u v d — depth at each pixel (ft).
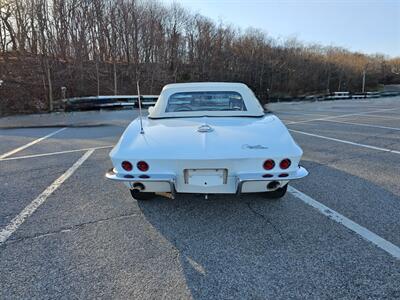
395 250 7.22
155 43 88.12
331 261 6.81
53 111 50.96
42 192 11.34
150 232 8.24
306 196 10.70
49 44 65.21
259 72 125.70
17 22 66.54
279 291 5.87
